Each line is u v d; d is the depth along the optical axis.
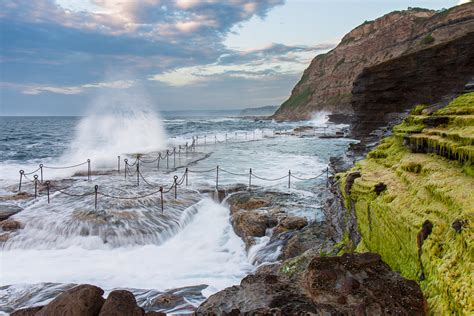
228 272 7.86
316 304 3.05
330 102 111.69
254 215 10.07
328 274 3.25
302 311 2.98
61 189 13.95
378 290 3.01
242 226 9.77
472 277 2.33
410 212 3.50
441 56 20.88
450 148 3.96
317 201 11.77
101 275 7.61
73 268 7.93
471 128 3.97
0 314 6.01
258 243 8.91
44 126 82.44
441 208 3.17
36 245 9.03
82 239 9.16
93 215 10.26
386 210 3.92
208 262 8.38
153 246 9.27
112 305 4.04
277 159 24.00
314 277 3.26
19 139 43.81
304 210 10.65
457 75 20.30
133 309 4.12
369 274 3.24
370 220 4.45
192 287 7.02
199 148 31.38
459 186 3.19
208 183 15.08
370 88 23.95
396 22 98.62
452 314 2.43
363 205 4.73
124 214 10.43
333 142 38.03
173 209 11.25
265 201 11.62
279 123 99.06
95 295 4.20
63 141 41.03
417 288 2.94
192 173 18.02
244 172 18.48
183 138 40.56
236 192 13.25
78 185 14.71
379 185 4.54
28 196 12.71
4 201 12.08
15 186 14.51
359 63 106.06
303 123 96.06
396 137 6.05
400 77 22.69
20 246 8.98
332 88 114.00
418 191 3.74
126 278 7.50
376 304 2.88
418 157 4.55
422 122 5.39
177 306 6.20
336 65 118.62
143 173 17.95
